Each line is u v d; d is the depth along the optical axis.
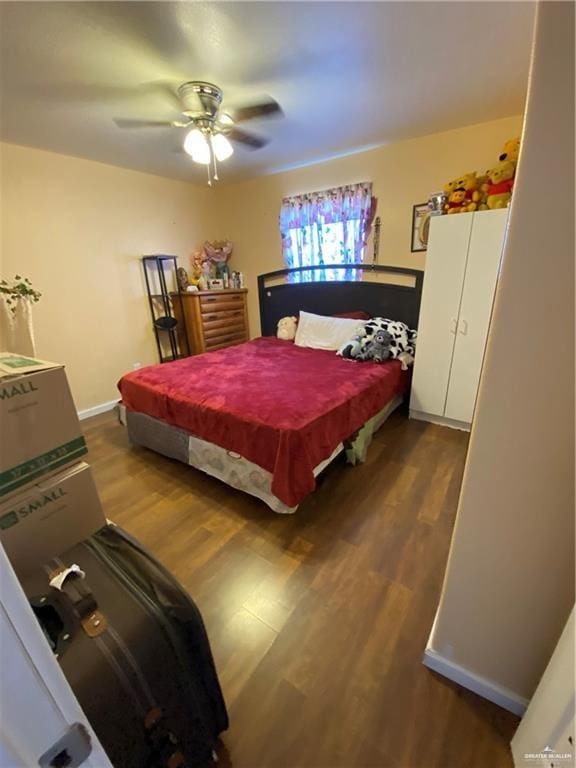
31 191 2.80
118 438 2.90
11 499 1.04
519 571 0.90
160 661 0.75
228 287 4.34
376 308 3.51
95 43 1.52
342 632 1.28
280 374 2.59
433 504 1.95
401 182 3.10
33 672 0.33
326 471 2.29
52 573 0.87
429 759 0.95
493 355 0.77
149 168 3.40
